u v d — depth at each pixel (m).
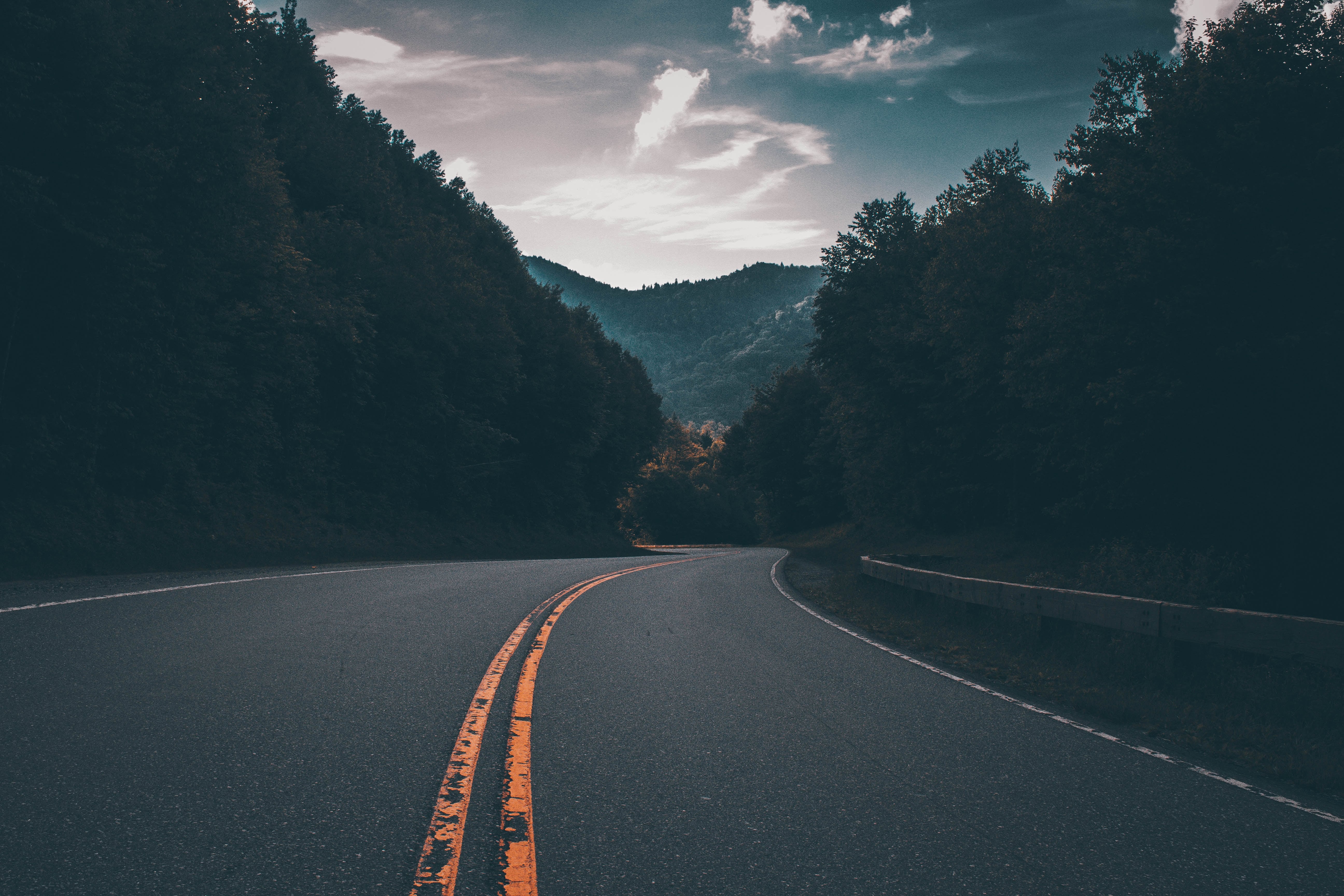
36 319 16.88
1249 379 15.73
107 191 16.55
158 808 3.34
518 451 50.69
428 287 36.06
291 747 4.27
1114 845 3.44
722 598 14.11
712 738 4.92
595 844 3.22
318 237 32.03
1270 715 6.05
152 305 19.06
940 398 33.97
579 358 54.00
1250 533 17.45
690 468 137.62
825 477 66.44
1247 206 14.84
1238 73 15.82
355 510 30.91
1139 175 17.14
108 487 18.70
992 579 21.27
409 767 4.05
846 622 11.70
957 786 4.19
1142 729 5.81
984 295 27.47
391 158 61.62
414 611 9.94
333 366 31.33
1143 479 17.98
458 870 2.90
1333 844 3.54
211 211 19.92
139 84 16.83
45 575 12.95
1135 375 16.56
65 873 2.72
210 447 22.92
